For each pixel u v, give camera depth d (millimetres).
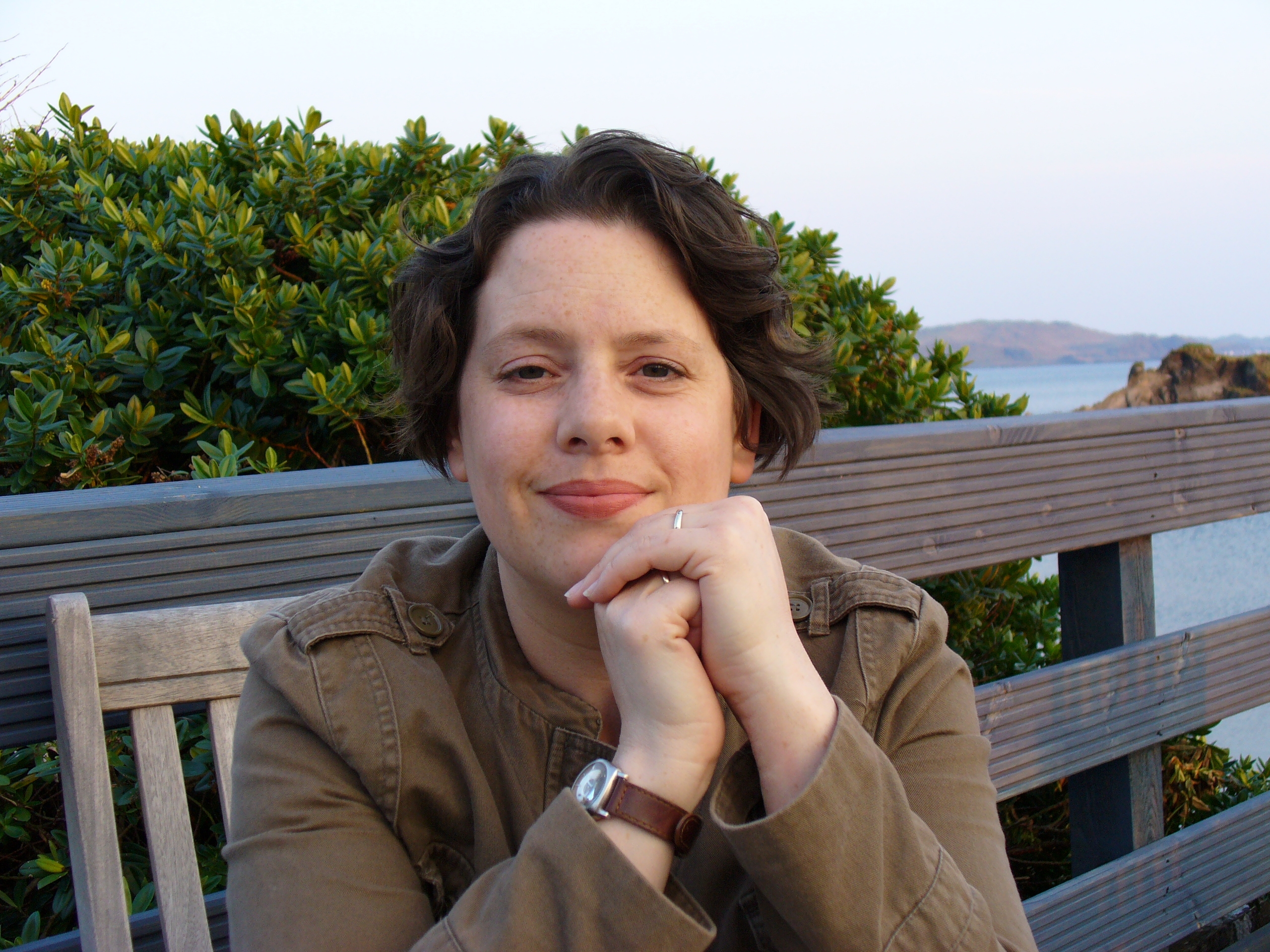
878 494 1498
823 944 738
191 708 1176
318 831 840
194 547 1092
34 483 1816
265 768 869
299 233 2154
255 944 793
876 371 2539
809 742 766
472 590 1021
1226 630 1932
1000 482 1618
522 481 862
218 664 1036
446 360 948
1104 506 1735
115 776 1683
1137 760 1826
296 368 1992
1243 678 1962
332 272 2096
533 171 922
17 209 2270
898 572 1524
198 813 1807
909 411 2467
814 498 1435
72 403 1830
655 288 871
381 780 862
